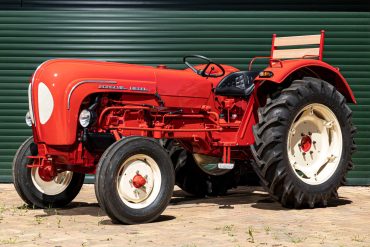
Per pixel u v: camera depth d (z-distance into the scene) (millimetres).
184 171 8227
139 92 6867
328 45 9820
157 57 9820
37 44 9820
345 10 9820
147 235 5781
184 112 7211
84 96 6609
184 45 9820
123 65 6996
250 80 7441
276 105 7148
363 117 9820
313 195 7277
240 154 7680
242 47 9828
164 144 8305
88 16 9797
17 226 6242
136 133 6836
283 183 7137
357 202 7891
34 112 6699
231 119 7469
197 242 5469
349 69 9836
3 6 9805
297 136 7418
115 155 6281
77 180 7535
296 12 9820
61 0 9789
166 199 6547
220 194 8531
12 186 9531
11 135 9867
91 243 5453
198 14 9820
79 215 6922
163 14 9820
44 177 6805
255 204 7680
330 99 7500
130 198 6414
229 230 5988
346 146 7621
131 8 9797
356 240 5555
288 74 7133
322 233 5859
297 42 7988
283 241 5508
